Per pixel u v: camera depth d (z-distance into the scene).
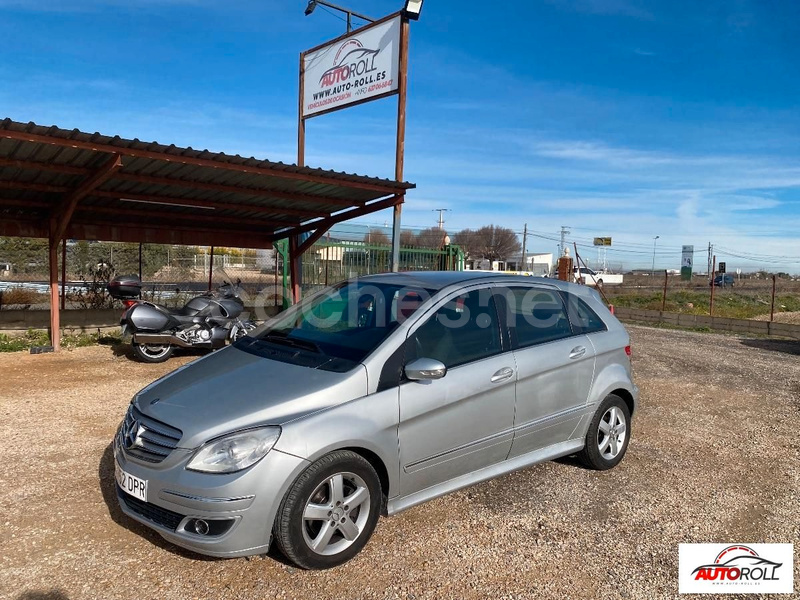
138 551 3.37
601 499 4.32
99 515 3.77
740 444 5.78
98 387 7.09
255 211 10.94
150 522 3.15
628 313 19.17
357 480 3.32
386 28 10.98
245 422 3.11
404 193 9.79
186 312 9.03
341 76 12.10
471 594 3.09
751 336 15.17
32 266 15.40
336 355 3.71
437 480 3.77
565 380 4.45
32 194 9.02
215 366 3.88
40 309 11.31
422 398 3.60
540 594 3.12
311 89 13.00
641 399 7.55
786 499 4.45
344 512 3.26
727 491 4.57
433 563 3.37
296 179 8.44
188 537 2.98
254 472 2.98
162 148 7.16
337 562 3.26
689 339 14.13
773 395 8.02
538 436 4.31
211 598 2.96
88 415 5.90
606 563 3.45
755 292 29.45
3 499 3.96
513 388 4.09
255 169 8.04
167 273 15.51
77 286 11.97
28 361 8.61
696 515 4.12
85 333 10.96
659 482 4.70
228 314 9.16
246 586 3.07
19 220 10.27
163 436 3.18
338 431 3.21
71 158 7.37
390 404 3.46
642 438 5.87
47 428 5.45
